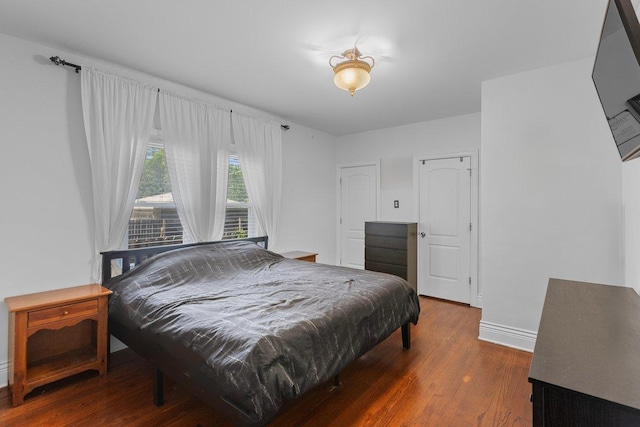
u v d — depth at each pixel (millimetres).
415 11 1910
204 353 1566
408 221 4625
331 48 2373
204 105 3270
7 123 2180
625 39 971
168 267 2646
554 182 2600
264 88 3178
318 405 1984
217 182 3395
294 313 1872
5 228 2174
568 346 909
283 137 4363
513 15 1945
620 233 2348
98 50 2408
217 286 2490
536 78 2682
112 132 2596
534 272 2693
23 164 2242
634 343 925
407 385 2205
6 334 2158
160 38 2242
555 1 1810
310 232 4840
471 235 4078
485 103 2934
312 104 3684
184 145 3090
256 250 3371
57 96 2393
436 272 4383
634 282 1992
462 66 2650
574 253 2525
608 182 2395
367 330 2123
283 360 1504
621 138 1302
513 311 2799
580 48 2336
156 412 1903
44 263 2328
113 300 2396
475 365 2480
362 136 5098
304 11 1923
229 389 1396
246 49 2393
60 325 2117
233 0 1821
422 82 3016
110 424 1797
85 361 2279
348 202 5281
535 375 751
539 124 2664
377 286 2498
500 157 2846
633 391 679
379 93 3316
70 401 2008
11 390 2066
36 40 2264
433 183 4391
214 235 3355
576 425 700
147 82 2875
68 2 1842
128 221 2709
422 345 2857
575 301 1360
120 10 1920
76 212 2477
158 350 1894
